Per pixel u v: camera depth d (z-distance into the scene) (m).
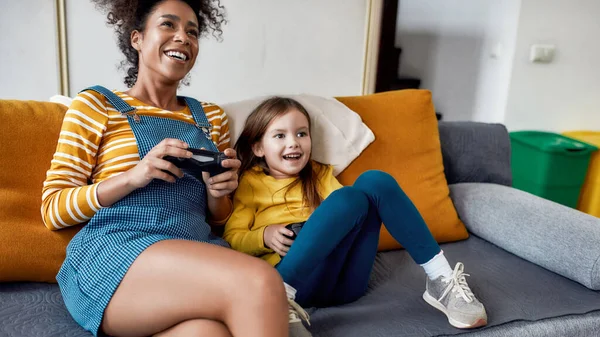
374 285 1.33
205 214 1.28
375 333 1.08
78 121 1.11
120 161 1.13
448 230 1.60
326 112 1.53
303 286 1.14
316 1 2.45
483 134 1.84
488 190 1.68
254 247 1.26
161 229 1.05
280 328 0.82
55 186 1.08
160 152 1.01
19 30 2.00
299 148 1.35
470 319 1.10
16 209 1.17
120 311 0.89
